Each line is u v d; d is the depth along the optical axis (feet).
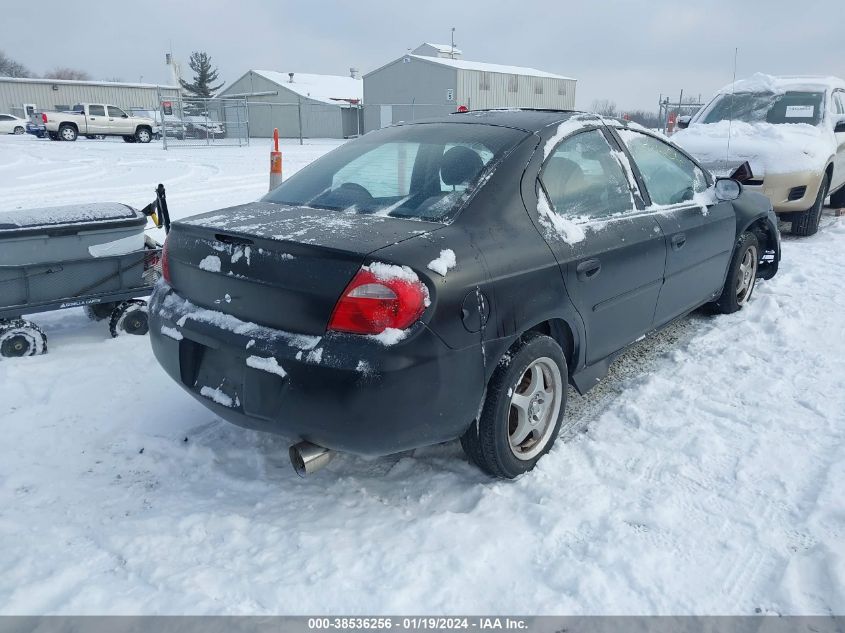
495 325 8.41
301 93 135.54
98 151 73.00
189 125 96.32
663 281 12.20
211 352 8.80
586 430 10.90
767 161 23.40
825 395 11.96
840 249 23.39
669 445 10.32
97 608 6.97
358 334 7.52
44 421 10.99
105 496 9.04
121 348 14.15
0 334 13.28
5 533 8.14
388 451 8.02
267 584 7.33
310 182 10.65
